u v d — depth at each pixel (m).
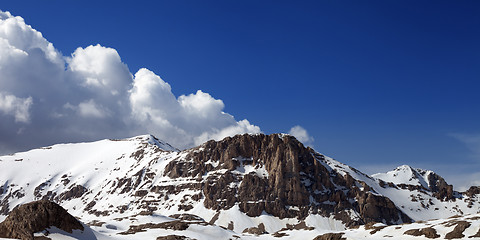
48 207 183.38
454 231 190.38
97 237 192.12
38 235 170.38
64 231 181.12
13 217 177.62
